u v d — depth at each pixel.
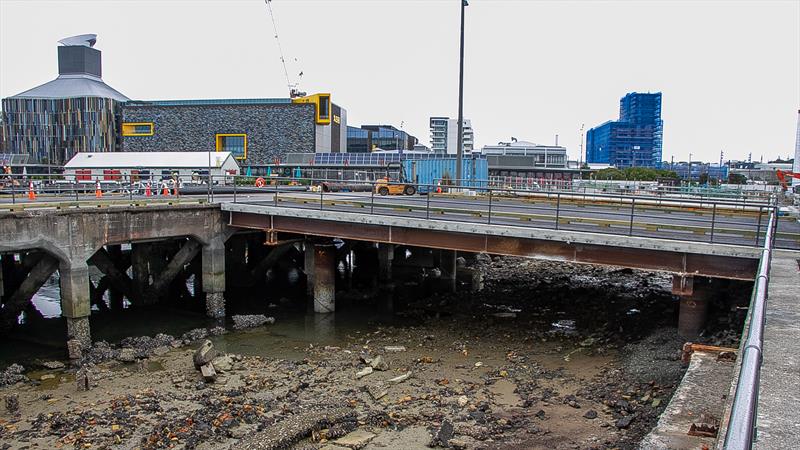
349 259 39.31
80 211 22.36
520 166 116.31
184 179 68.69
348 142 157.75
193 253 28.66
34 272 23.41
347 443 13.12
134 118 103.19
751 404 2.96
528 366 19.00
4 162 101.75
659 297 28.11
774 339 8.70
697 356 11.84
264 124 99.44
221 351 21.91
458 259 41.03
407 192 41.19
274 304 29.95
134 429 14.44
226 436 13.88
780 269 14.38
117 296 32.28
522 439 12.84
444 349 21.41
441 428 13.29
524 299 29.39
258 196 39.00
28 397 17.22
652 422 13.12
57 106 113.25
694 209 30.59
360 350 21.72
